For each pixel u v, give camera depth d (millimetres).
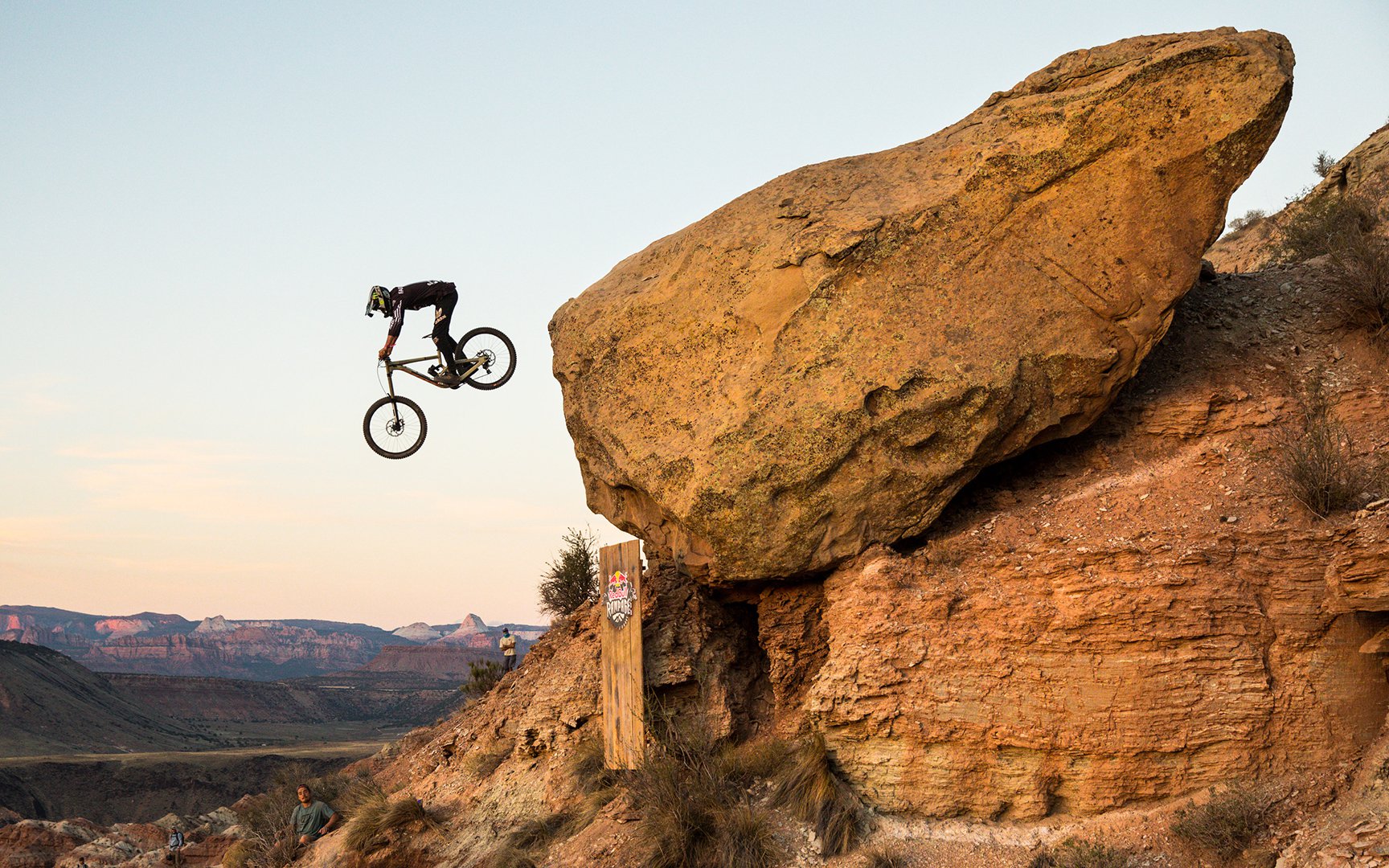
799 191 12789
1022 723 10125
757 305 12086
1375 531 9406
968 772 10375
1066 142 11672
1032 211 11812
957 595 10742
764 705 13484
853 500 11586
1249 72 11367
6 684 130250
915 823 10422
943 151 12547
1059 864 9406
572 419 13523
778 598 12547
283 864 15672
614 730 12695
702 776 11516
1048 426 11812
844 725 10906
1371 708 9641
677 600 13734
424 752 19766
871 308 11695
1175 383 12875
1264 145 11570
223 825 25953
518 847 12430
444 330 15023
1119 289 11602
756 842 10367
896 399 11406
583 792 12938
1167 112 11531
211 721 176250
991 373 11312
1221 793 9516
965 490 12586
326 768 73938
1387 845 8062
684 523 12000
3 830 26031
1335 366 12422
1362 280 12547
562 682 14453
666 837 10734
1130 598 9891
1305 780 9438
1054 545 10906
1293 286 13898
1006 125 12195
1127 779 9844
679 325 12602
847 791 10820
